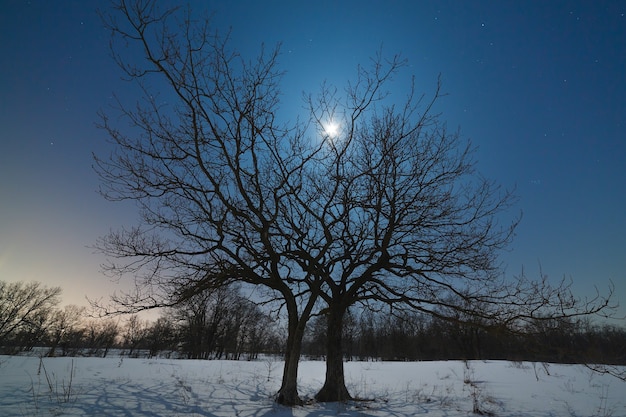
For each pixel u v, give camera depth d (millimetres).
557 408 9047
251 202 10102
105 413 6832
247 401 9289
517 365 20375
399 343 38812
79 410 6883
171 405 7996
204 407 8102
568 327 8484
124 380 10711
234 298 13352
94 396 8195
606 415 8281
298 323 10438
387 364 23672
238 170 9945
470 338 39688
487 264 10289
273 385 12578
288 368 10195
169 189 10133
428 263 10734
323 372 18000
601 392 11367
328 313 12148
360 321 15398
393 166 10781
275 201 10195
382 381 15164
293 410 8562
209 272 10352
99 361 14922
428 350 44438
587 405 9391
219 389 10742
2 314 52219
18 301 53875
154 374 12438
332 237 10852
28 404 7039
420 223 10938
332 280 11984
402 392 12102
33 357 14844
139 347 60375
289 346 10750
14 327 52156
